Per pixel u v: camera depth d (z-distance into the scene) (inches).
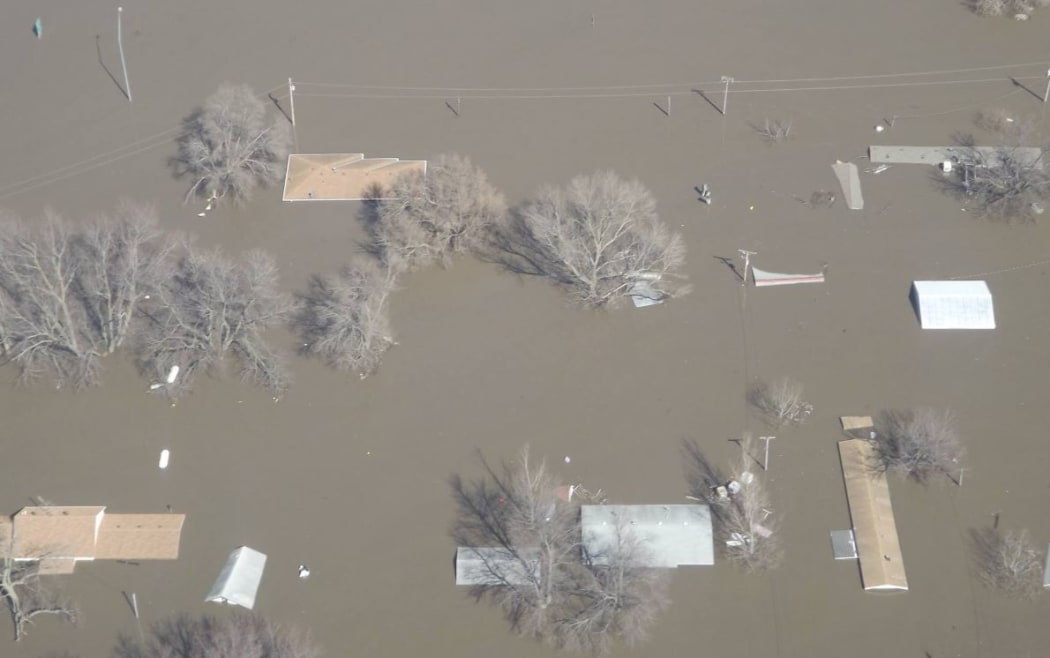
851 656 3312.0
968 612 3376.0
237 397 3978.8
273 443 3858.3
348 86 4945.9
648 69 4933.6
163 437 3882.9
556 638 3366.1
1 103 4965.6
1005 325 4020.7
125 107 4916.3
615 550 3462.1
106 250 4148.6
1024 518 3548.2
